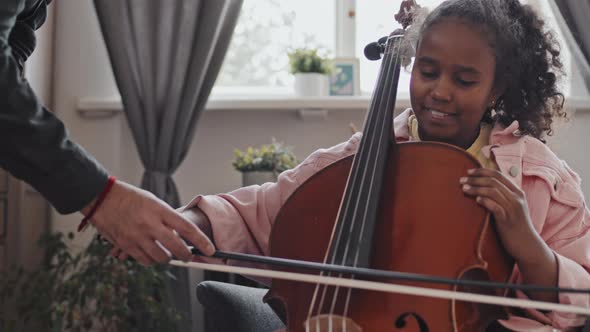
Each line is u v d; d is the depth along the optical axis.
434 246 1.02
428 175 1.11
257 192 1.42
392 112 1.25
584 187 2.99
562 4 2.81
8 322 2.53
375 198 1.09
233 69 3.30
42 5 1.23
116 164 3.03
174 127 2.87
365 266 0.99
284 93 3.29
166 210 0.99
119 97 3.06
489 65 1.21
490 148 1.28
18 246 2.82
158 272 2.63
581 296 1.07
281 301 1.06
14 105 0.91
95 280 2.51
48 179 0.95
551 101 1.39
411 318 0.96
